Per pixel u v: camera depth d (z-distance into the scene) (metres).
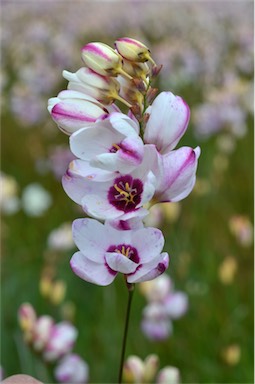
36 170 1.55
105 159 0.41
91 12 3.64
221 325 1.01
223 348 0.93
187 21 3.07
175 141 0.43
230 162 1.49
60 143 1.77
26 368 0.85
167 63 1.82
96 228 0.43
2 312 1.00
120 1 3.81
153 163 0.42
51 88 1.83
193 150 0.43
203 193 1.22
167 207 0.97
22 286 1.07
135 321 1.03
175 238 1.10
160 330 0.87
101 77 0.44
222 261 1.18
